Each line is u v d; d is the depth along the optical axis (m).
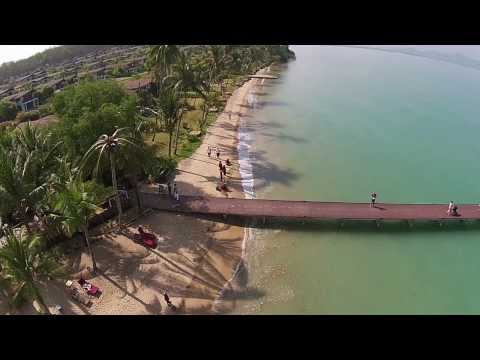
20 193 32.94
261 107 84.62
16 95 99.94
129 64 129.00
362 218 42.91
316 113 81.19
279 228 43.09
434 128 73.19
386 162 59.62
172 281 35.09
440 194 51.25
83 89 45.03
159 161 51.19
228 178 52.97
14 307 31.38
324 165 58.38
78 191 32.31
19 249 27.14
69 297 32.84
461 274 37.72
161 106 54.97
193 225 42.44
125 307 32.28
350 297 34.84
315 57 145.62
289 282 36.19
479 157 61.56
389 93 95.56
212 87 93.69
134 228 41.06
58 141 40.62
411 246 40.97
